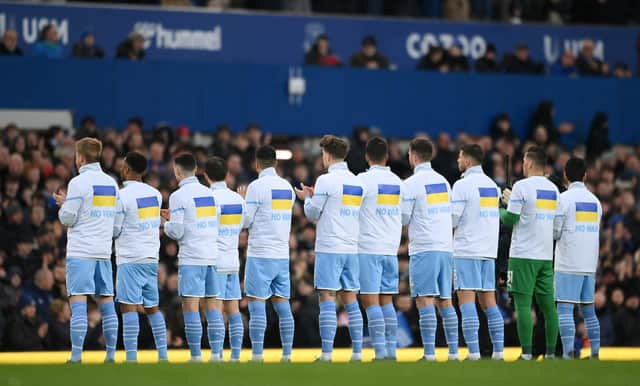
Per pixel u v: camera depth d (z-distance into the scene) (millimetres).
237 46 64000
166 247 50750
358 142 58812
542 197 39688
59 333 48000
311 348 49375
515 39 68312
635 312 54500
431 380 28797
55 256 49531
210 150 57281
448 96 64750
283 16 64688
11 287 47969
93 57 59906
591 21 71125
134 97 60250
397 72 63938
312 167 59969
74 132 58344
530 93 65938
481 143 61000
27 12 60875
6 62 58438
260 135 58969
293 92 62500
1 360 41469
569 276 40438
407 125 64062
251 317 39344
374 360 36969
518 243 39750
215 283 39250
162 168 55156
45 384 27250
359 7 68062
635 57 70000
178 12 63219
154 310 39062
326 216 38781
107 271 38094
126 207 38281
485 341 45906
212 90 61500
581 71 67688
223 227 39594
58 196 37812
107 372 30094
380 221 39219
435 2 69438
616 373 30812
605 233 57219
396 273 39469
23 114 58562
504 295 49625
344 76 63281
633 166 63500
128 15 62438
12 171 51656
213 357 39469
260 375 29609
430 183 39188
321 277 38750
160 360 38312
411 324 51031
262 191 39250
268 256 39250
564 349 40500
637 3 72750
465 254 39438
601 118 65500
